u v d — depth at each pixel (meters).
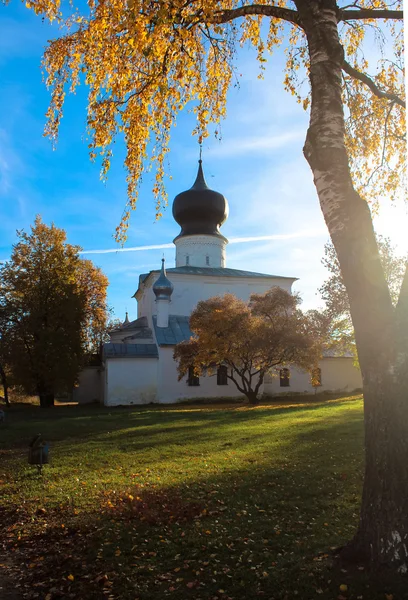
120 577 5.68
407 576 4.76
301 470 10.45
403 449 5.00
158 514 7.93
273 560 5.91
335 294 32.19
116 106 9.44
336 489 8.85
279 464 11.24
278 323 31.20
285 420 19.75
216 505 8.33
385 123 9.34
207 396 39.09
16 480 11.39
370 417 5.19
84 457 13.71
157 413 26.64
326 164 5.59
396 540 4.88
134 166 9.73
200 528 7.18
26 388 39.81
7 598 5.42
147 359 38.97
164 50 8.93
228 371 39.59
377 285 5.23
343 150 5.66
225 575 5.61
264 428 17.39
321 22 5.99
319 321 32.53
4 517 8.52
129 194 9.88
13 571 6.16
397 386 5.05
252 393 33.72
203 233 48.28
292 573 5.41
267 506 8.15
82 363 40.28
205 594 5.20
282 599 4.96
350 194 5.50
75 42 9.44
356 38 9.88
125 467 12.07
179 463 12.12
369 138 9.88
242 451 13.14
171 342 39.53
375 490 5.09
